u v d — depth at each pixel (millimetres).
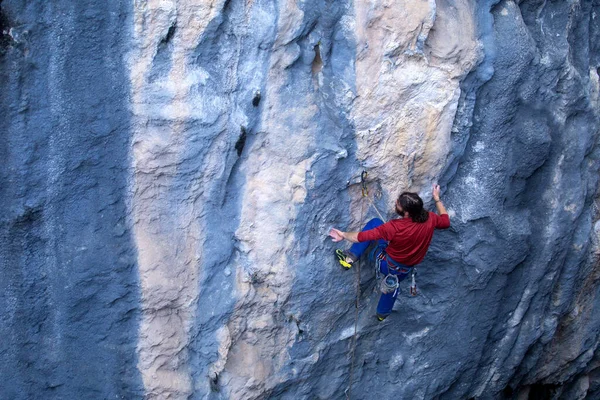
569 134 6629
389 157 5746
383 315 6109
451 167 6152
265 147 5438
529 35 6027
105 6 4539
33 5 4359
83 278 5164
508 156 6316
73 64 4602
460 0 5695
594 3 6750
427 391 6941
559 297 7523
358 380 6809
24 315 5086
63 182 4875
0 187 4684
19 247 4902
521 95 6195
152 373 5602
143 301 5402
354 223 6023
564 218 6859
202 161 5195
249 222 5566
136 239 5254
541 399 9141
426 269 6551
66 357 5328
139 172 5062
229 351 5891
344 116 5469
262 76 5207
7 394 5211
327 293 6105
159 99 4887
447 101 5719
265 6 4977
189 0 4707
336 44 5297
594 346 8414
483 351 7285
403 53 5426
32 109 4594
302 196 5625
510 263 6656
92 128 4805
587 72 6617
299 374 6285
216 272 5609
